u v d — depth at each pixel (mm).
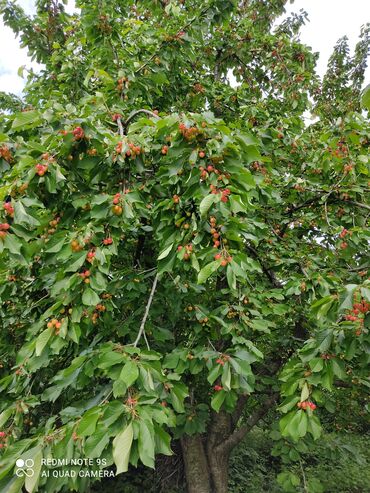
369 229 3707
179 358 2943
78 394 3648
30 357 2393
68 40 4941
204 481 4262
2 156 2225
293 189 4379
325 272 3762
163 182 2406
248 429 4570
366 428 7871
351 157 3588
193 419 3830
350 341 2295
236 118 5281
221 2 4406
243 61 6520
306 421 2211
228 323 3084
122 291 3283
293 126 4953
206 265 2018
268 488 6164
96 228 2148
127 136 2355
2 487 1764
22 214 1943
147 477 5832
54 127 2287
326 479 6203
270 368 4746
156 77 4219
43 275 2562
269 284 4395
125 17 4859
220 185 2121
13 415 2787
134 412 1734
